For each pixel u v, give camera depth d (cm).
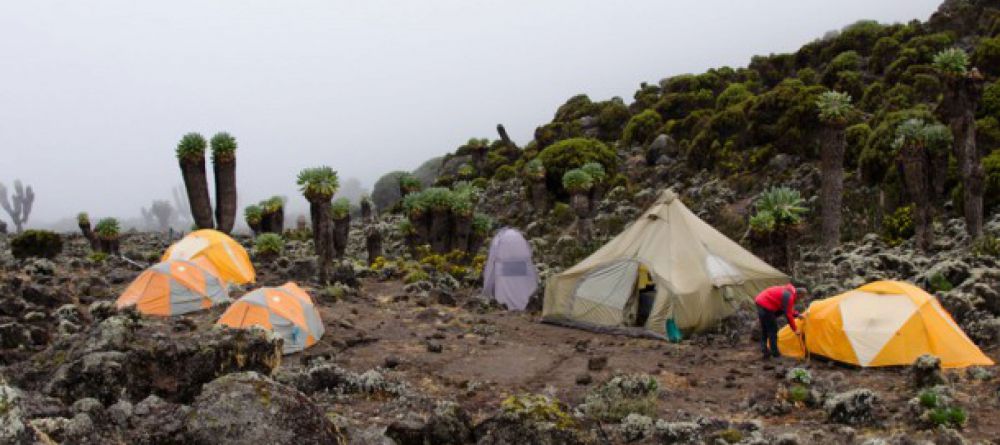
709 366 1266
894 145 2181
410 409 959
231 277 2178
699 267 1631
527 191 4284
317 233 2152
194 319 1569
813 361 1247
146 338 834
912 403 891
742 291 1653
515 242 2119
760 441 782
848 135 3384
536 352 1412
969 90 2027
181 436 597
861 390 916
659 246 1677
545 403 722
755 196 3344
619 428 887
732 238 2823
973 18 4578
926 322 1152
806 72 4772
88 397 740
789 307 1250
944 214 2536
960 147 2055
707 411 984
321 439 604
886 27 4881
